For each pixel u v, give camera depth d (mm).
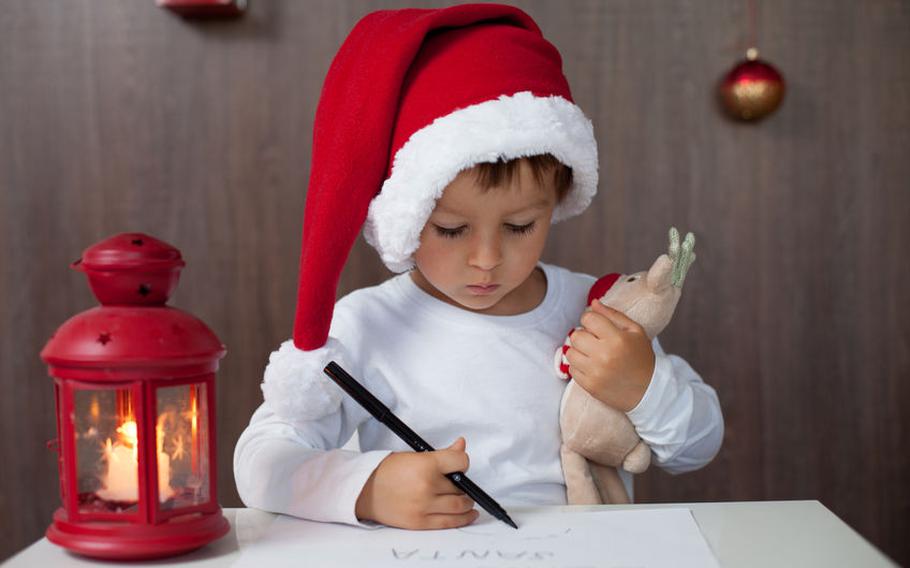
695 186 1954
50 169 1959
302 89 1938
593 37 1939
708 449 1049
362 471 800
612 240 1964
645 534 738
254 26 1930
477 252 917
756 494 1992
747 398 1984
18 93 1947
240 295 1977
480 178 881
